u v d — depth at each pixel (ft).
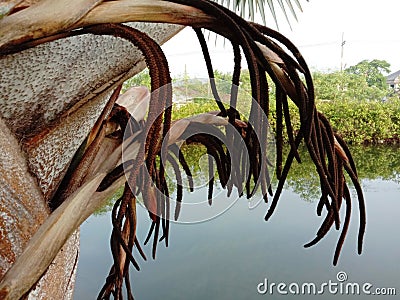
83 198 0.99
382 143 19.33
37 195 1.14
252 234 8.33
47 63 1.08
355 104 20.06
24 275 0.87
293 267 7.21
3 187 1.02
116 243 1.14
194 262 7.18
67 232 0.95
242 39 0.90
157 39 1.36
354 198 10.66
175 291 6.32
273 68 1.05
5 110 1.10
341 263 7.57
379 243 8.54
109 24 0.93
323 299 6.32
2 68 1.03
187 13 0.92
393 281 6.84
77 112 1.21
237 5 3.80
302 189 12.41
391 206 11.14
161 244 7.94
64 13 0.89
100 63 1.18
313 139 1.03
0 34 0.90
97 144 1.38
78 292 5.93
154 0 0.92
